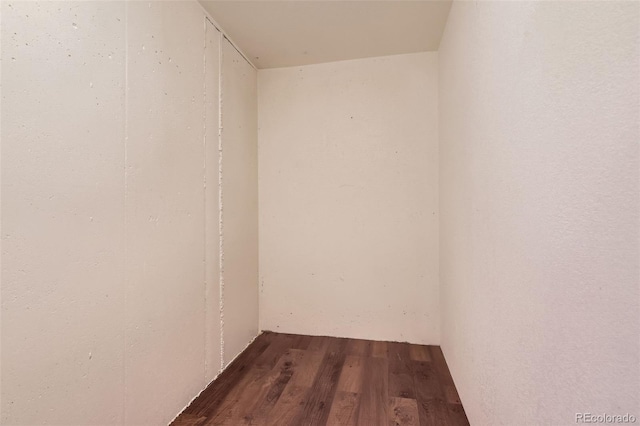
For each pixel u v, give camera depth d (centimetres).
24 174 90
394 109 244
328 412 160
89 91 110
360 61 248
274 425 150
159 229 145
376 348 234
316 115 256
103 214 115
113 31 120
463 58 157
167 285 150
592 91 62
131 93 128
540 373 82
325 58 248
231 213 216
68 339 103
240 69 232
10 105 86
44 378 95
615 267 56
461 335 166
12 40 87
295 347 237
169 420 151
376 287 249
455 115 176
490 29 117
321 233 257
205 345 183
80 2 106
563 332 72
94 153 112
